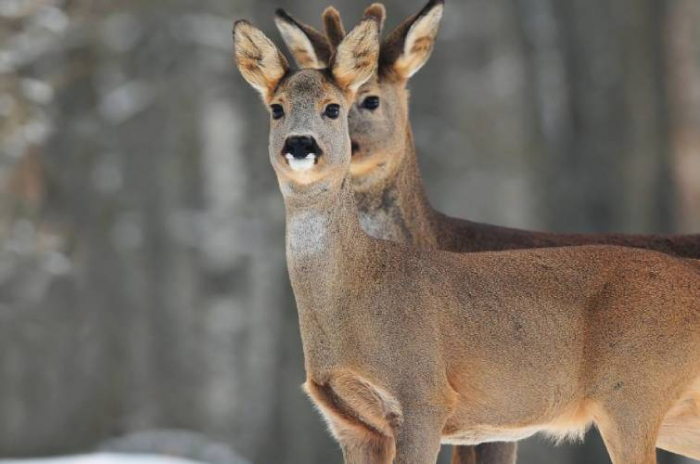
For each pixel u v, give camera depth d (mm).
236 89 29516
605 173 29562
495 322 10062
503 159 31125
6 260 22516
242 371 28781
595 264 10266
